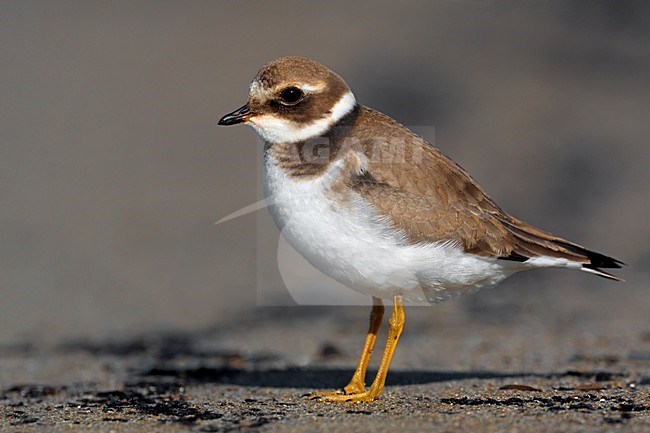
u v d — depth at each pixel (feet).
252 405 27.73
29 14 82.99
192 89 71.41
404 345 37.81
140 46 77.87
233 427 24.95
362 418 25.29
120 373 34.58
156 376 33.94
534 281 47.37
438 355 35.86
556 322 40.70
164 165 61.77
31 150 63.16
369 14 82.33
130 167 61.57
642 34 79.77
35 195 57.93
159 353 37.73
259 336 40.16
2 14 82.48
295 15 82.28
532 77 73.20
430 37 78.07
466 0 84.99
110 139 65.00
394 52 74.95
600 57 76.54
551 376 31.53
